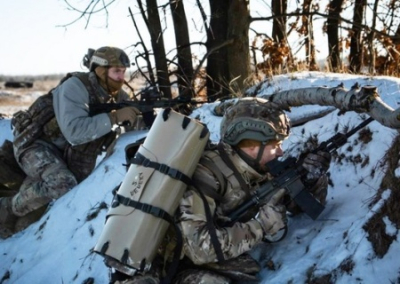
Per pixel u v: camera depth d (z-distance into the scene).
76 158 6.39
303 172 3.96
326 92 4.52
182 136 3.88
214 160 3.92
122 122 6.37
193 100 6.11
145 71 10.27
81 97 6.18
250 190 3.93
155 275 3.93
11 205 6.54
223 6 10.01
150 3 10.15
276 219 3.88
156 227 3.79
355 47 11.34
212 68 10.07
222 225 3.88
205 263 3.87
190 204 3.82
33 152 6.37
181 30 10.38
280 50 9.87
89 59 6.34
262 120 3.88
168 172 3.81
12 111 27.89
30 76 62.91
